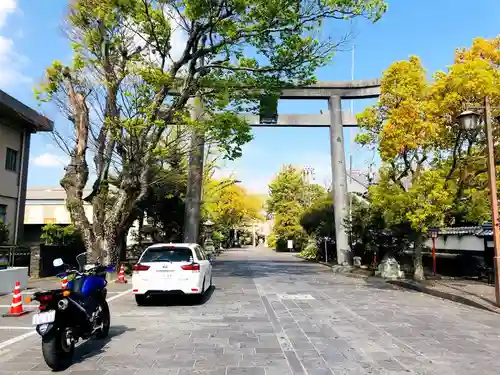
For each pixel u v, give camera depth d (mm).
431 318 10133
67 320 6328
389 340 7832
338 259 27609
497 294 11461
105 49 17719
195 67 20438
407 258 24734
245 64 19922
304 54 19219
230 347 7281
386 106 17266
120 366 6211
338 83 28438
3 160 23359
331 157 28484
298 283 18469
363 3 17281
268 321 9641
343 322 9570
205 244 47406
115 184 22828
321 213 35188
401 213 16250
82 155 18406
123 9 17094
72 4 17469
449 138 16656
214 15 17781
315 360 6504
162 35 18312
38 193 39312
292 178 64625
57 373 5926
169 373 5875
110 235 18609
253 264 32531
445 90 15375
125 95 16562
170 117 18734
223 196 58906
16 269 14297
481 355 6820
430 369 6078
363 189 43938
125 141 17891
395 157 16672
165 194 27203
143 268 11836
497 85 14664
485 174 16844
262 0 17172
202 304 12195
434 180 15594
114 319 9906
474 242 19375
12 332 8570
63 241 21844
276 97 20531
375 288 16734
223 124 17875
